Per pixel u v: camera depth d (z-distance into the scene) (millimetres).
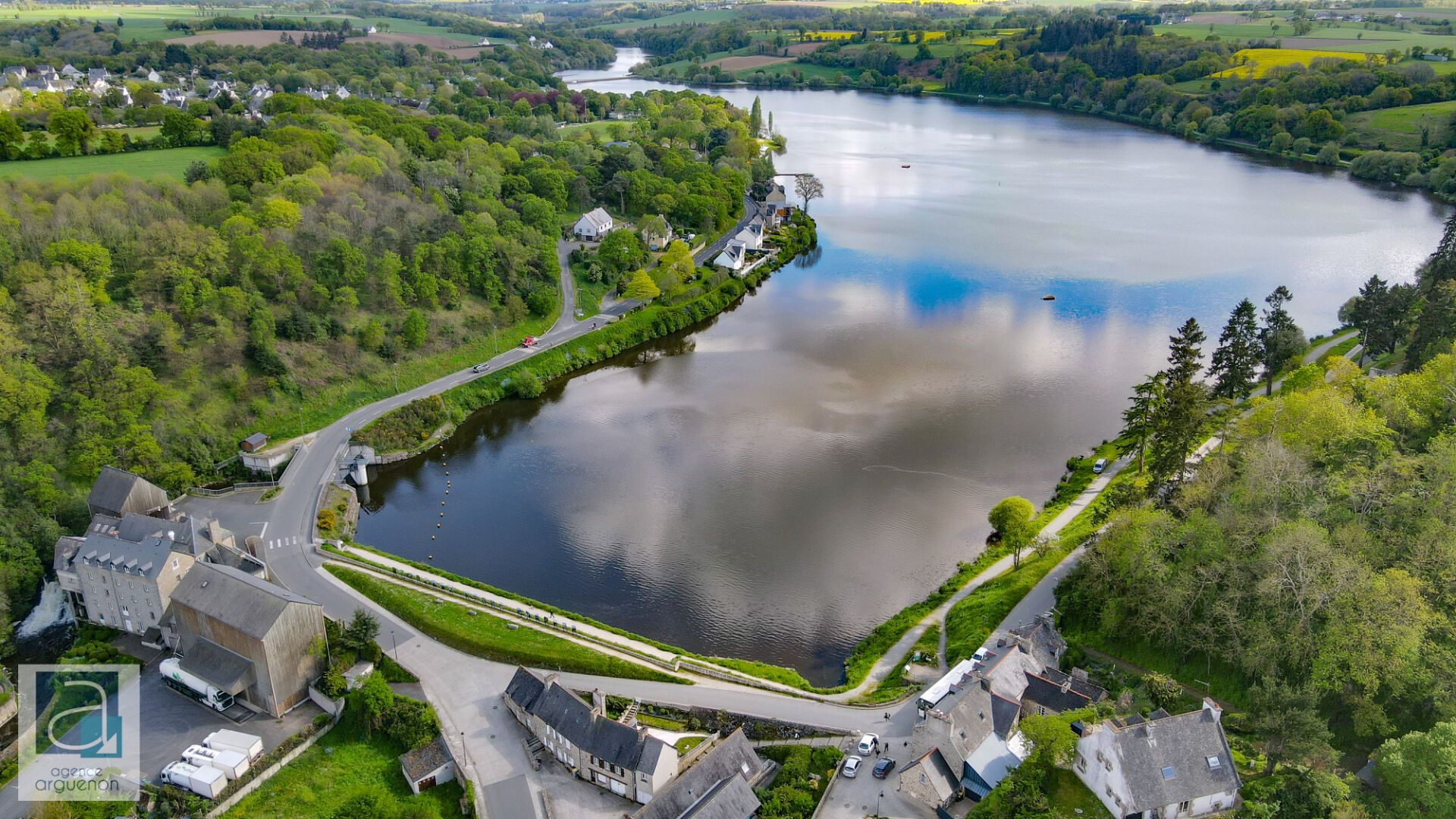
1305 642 97250
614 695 108562
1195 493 124125
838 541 143500
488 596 128125
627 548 143000
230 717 105500
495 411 193125
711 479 162500
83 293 160000
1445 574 98375
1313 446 124938
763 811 90625
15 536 125562
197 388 165875
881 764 96062
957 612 123562
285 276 189250
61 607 127000
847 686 111375
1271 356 185125
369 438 171875
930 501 153875
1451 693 90188
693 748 100688
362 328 194500
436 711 106875
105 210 186250
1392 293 183625
